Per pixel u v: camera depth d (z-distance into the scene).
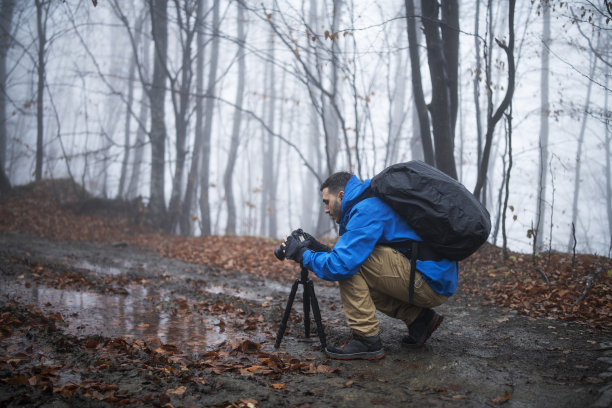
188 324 4.19
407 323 3.36
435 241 2.82
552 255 7.07
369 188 3.03
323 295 5.94
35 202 14.56
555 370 2.88
